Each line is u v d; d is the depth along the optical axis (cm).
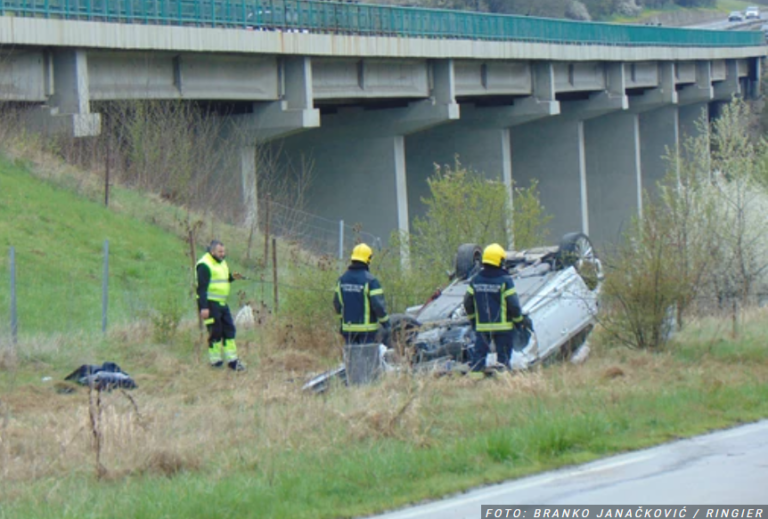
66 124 4419
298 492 1395
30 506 1373
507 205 3778
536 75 7888
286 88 5609
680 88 11469
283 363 2591
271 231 5362
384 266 3148
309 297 2845
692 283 2714
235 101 5553
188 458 1599
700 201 3534
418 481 1460
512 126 8619
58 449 1659
